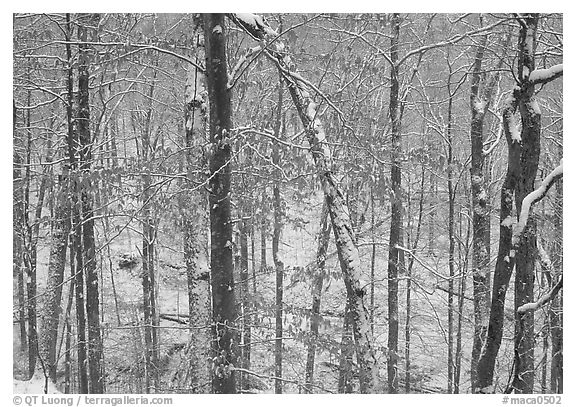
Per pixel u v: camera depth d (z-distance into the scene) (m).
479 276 14.83
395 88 13.03
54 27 14.48
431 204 20.08
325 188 9.79
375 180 9.02
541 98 17.55
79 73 12.14
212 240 8.44
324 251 14.86
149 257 17.36
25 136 17.05
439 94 19.34
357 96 13.48
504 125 11.05
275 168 8.55
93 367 12.62
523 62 9.54
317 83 12.18
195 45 11.16
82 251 12.04
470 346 20.72
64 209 11.91
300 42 11.47
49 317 15.36
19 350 18.48
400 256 16.66
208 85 8.39
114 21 13.37
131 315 20.14
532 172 9.80
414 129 20.81
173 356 18.22
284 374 17.42
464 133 20.41
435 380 19.25
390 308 14.47
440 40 15.85
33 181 21.58
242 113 14.27
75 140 12.40
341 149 9.50
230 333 8.40
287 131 14.17
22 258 15.64
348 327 14.24
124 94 16.70
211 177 8.02
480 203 15.41
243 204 9.34
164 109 17.28
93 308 12.30
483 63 16.14
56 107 18.39
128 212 10.22
